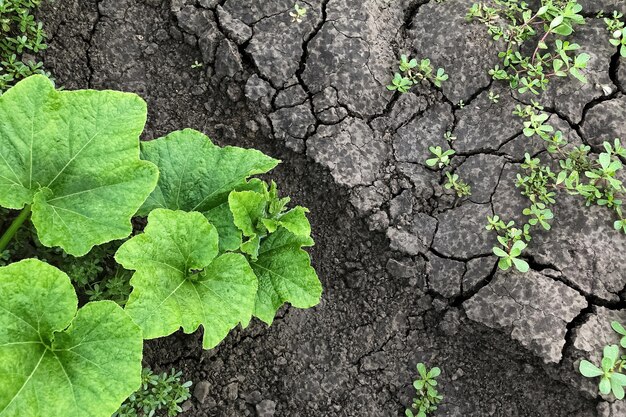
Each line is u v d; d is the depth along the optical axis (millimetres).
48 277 863
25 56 1075
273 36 1135
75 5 1115
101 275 1036
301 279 976
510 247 1074
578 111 1126
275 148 1129
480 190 1115
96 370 868
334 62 1131
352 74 1130
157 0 1143
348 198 1106
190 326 905
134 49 1131
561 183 1099
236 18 1137
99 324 877
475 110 1145
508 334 1052
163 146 995
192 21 1132
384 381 1085
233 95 1127
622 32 1124
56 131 927
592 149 1117
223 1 1143
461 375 1082
